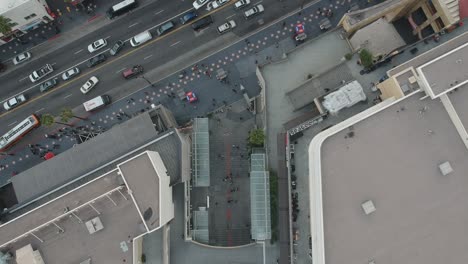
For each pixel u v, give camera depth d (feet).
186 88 382.22
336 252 256.52
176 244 318.45
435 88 256.11
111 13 385.29
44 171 321.73
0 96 386.52
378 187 260.62
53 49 389.39
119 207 278.46
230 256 319.88
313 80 318.04
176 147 307.99
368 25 356.79
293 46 382.01
